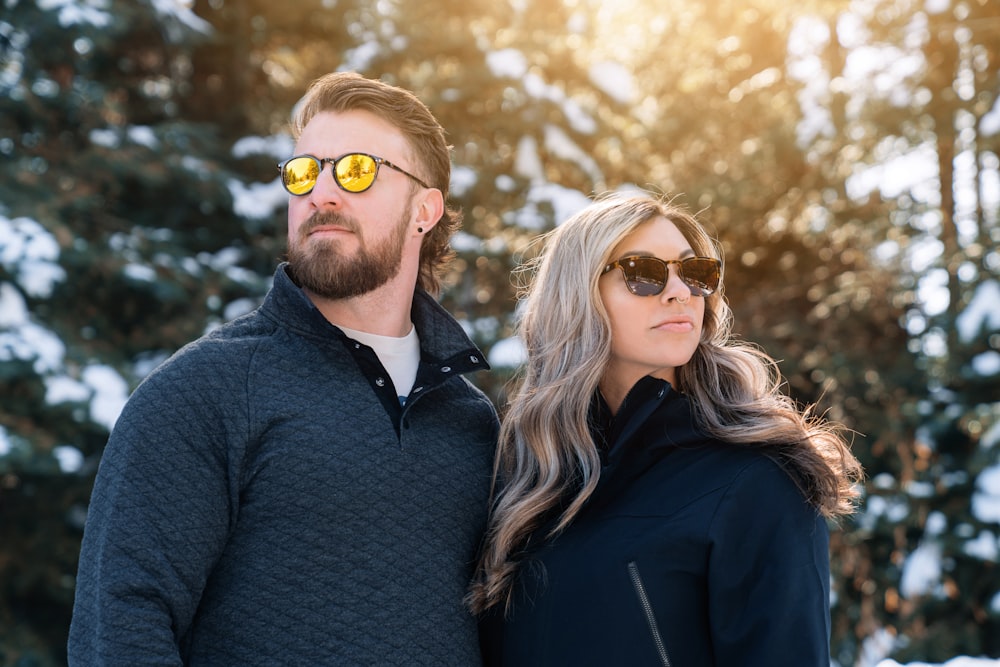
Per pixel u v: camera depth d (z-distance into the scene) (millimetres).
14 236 6898
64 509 7379
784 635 1857
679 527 1954
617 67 9367
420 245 2336
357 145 2117
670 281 2160
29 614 7543
